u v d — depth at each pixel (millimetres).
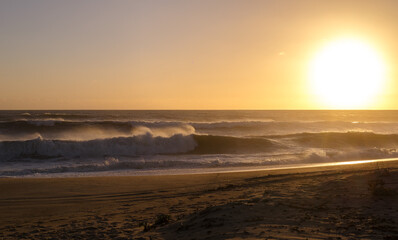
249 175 16297
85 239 6848
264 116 89125
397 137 36031
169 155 25625
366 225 6012
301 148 29938
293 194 9133
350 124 54344
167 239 6184
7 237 7379
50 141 24125
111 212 9672
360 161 23031
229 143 29500
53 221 8859
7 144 23344
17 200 11609
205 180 15133
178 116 79938
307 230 5789
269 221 6500
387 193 8391
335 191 9266
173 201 10875
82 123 39406
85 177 16219
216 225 6484
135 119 64125
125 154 25375
